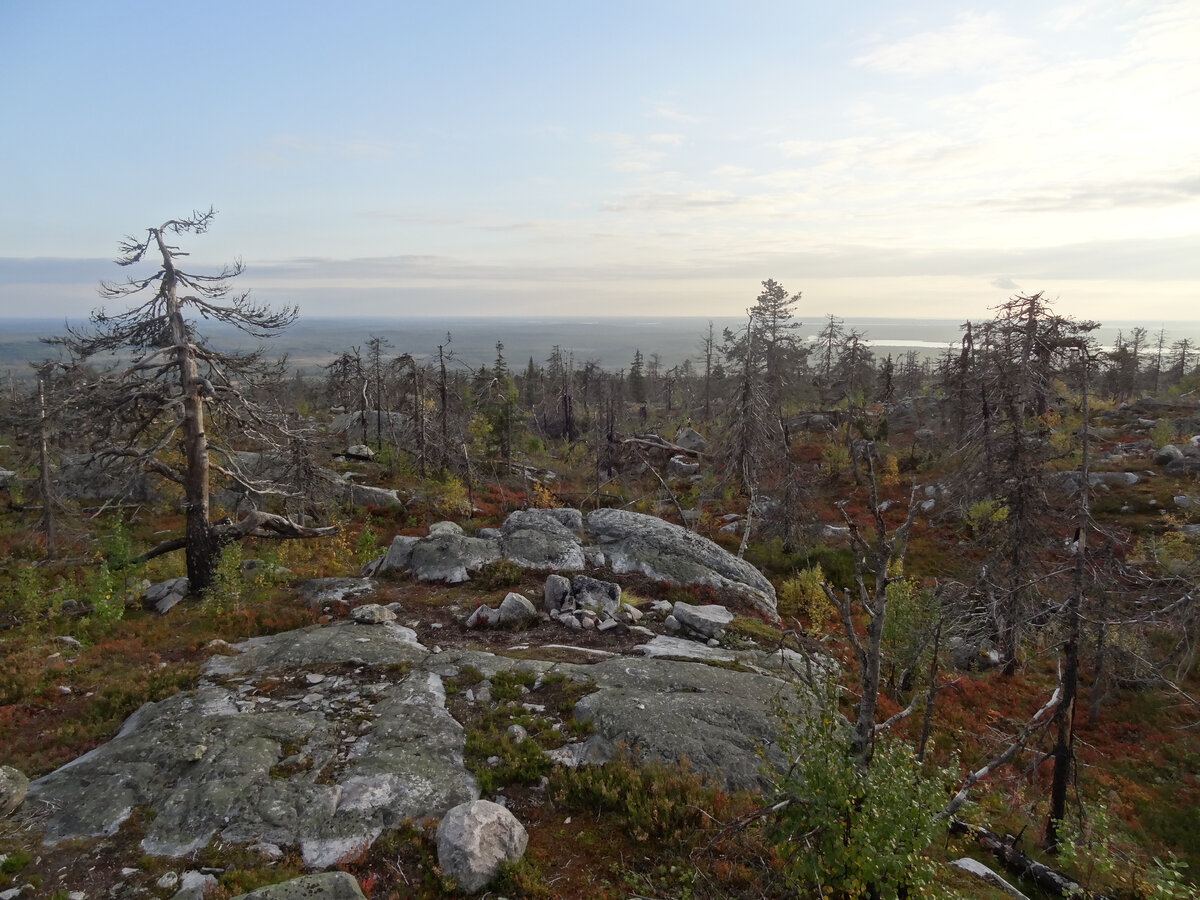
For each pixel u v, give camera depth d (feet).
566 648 48.03
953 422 144.77
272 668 42.98
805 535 100.73
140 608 61.82
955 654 70.23
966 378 114.01
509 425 154.61
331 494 101.81
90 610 59.16
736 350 116.26
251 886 23.53
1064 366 61.36
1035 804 43.70
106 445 63.26
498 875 25.12
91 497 100.17
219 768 30.04
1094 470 119.96
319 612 56.03
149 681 41.16
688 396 288.71
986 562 63.93
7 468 110.83
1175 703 60.85
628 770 31.19
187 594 64.39
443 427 133.59
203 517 65.46
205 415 70.44
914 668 57.57
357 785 29.58
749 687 40.98
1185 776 52.47
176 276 62.44
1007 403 64.75
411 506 113.60
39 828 26.50
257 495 74.49
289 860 25.22
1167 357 277.85
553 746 34.19
